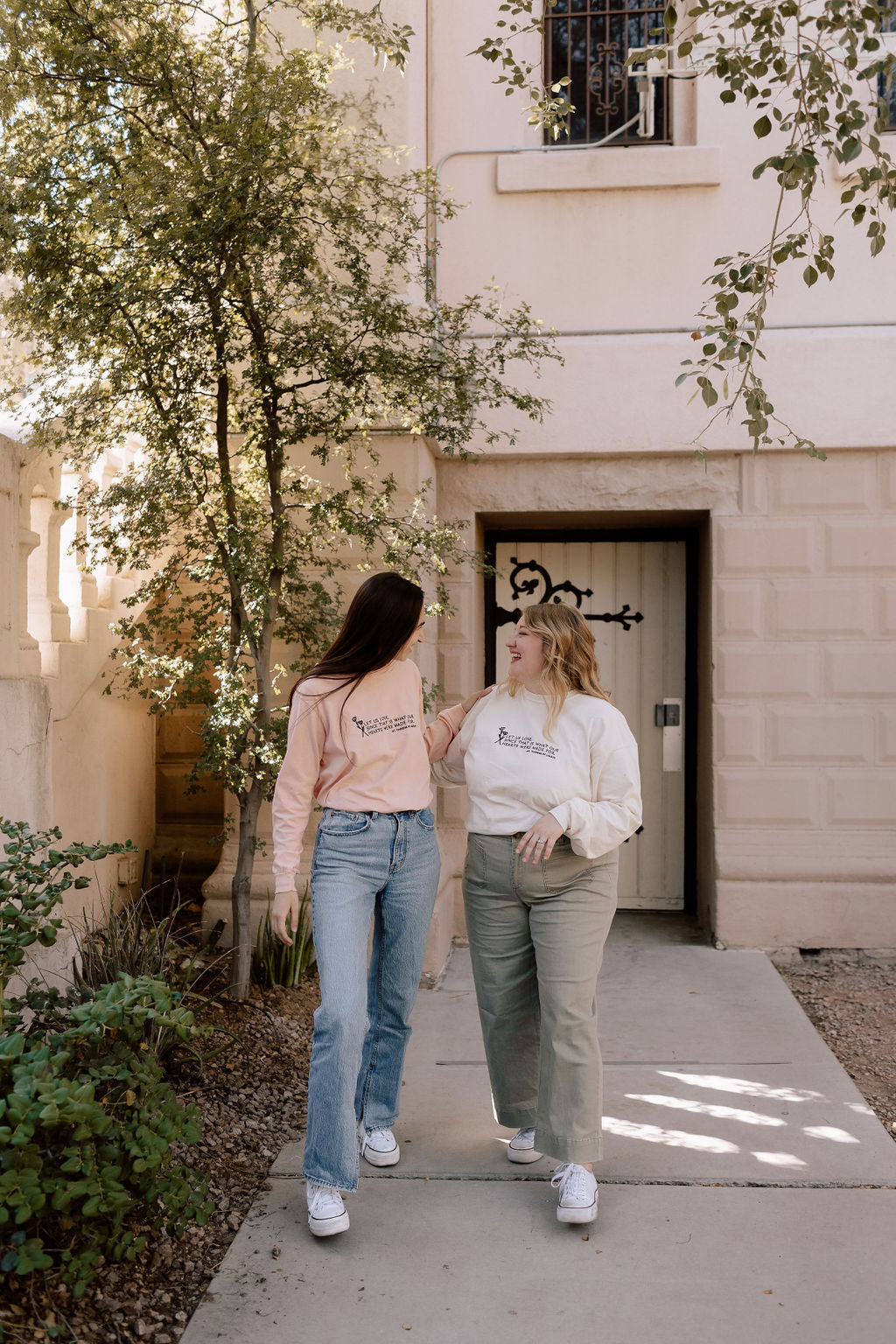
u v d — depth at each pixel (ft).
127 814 18.34
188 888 19.65
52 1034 8.81
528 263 18.17
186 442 13.14
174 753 19.98
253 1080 12.28
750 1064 13.23
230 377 13.69
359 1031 9.20
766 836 18.08
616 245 18.04
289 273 12.07
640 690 20.74
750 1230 9.43
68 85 12.05
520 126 18.25
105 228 12.04
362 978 9.33
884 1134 11.27
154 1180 8.51
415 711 10.14
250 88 11.64
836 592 17.97
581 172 17.93
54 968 12.35
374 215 14.56
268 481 14.32
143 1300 8.36
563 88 18.47
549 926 9.65
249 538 12.84
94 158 11.96
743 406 17.76
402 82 16.21
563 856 9.66
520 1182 10.34
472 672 18.84
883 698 17.93
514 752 9.82
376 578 9.93
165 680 17.38
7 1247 7.60
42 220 12.05
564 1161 9.33
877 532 17.85
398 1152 10.75
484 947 10.15
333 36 16.02
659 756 20.71
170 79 11.84
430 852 10.09
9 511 12.33
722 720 18.15
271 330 13.03
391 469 16.46
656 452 17.97
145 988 8.44
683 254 17.95
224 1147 10.86
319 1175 9.11
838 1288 8.57
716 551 18.17
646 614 20.70
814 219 17.70
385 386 13.38
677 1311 8.29
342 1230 9.18
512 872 9.75
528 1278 8.72
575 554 20.80
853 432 17.65
